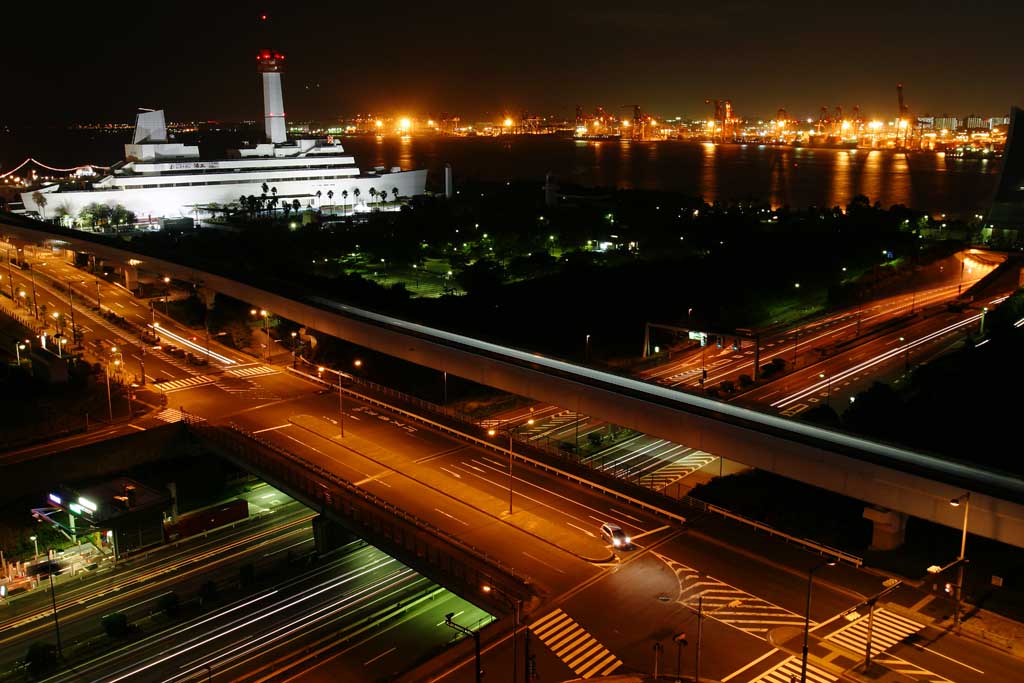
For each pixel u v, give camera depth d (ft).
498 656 201.16
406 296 599.57
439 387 464.24
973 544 263.70
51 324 529.45
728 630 209.36
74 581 290.35
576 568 239.30
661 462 363.56
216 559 304.50
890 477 240.53
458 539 255.09
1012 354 440.45
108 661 243.19
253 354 488.44
